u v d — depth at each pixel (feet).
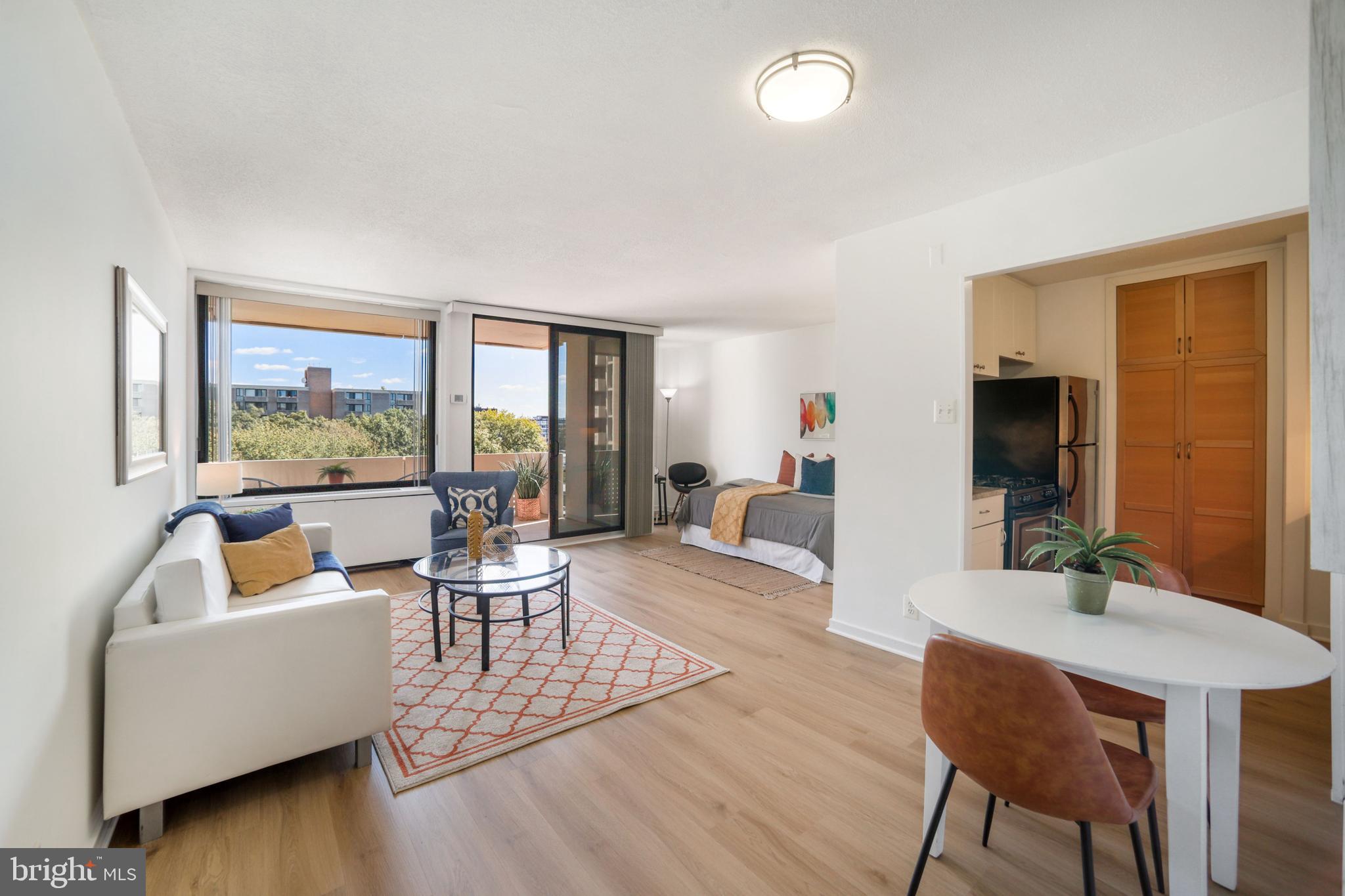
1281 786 6.62
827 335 21.48
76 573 4.95
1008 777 4.18
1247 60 5.84
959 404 9.54
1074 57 5.78
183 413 12.80
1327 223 2.66
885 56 5.75
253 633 6.22
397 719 8.05
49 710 4.32
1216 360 12.51
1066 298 14.47
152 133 7.24
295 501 15.35
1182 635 4.75
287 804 6.29
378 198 9.39
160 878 5.21
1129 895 5.11
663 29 5.34
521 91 6.36
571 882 5.23
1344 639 6.34
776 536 16.88
